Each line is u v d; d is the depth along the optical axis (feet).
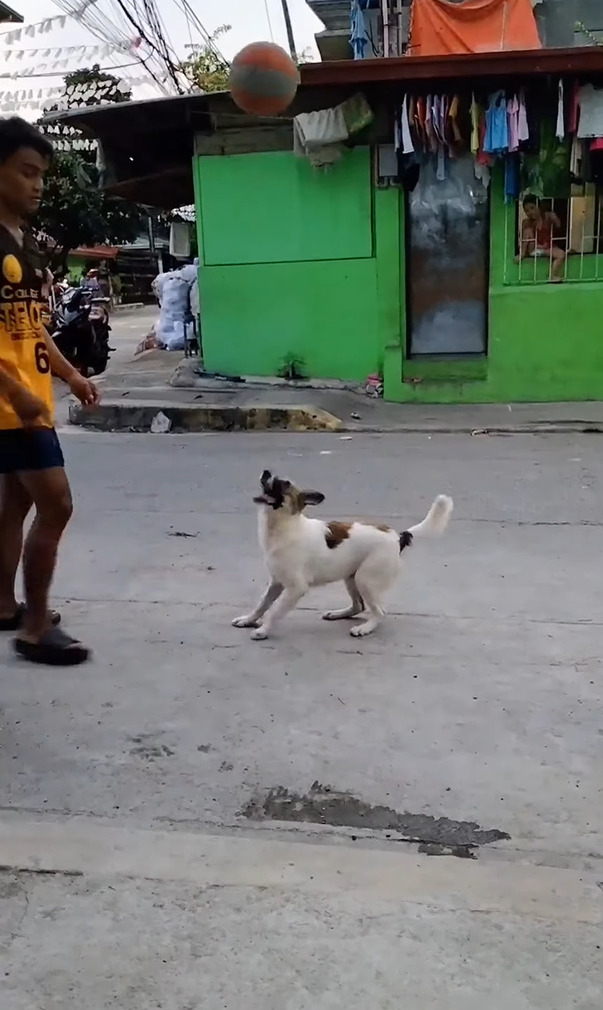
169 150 40.27
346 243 36.47
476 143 33.32
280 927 7.64
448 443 29.94
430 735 10.99
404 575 16.98
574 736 10.93
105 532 19.94
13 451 11.98
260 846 8.75
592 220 34.63
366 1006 6.79
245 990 6.97
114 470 26.48
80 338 44.98
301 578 13.84
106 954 7.36
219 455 28.55
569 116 32.55
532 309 35.65
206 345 38.78
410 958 7.27
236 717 11.46
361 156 35.58
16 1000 6.89
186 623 14.61
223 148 36.65
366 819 9.32
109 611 15.16
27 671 12.82
